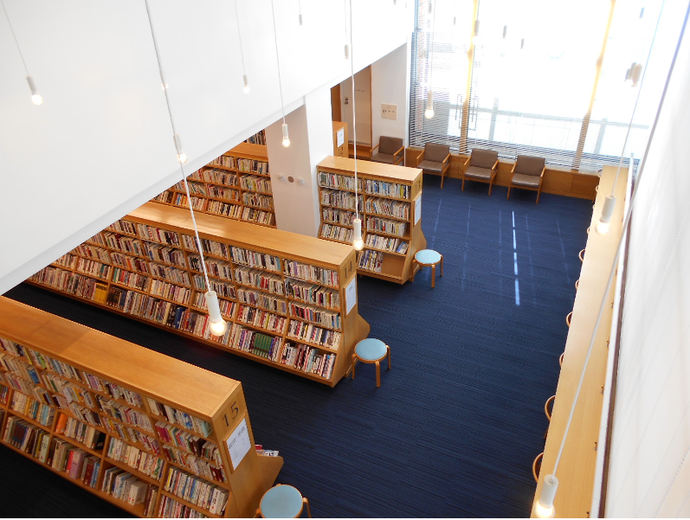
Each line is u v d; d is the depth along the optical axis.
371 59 8.85
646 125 8.96
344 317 6.12
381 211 7.85
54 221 4.01
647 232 4.87
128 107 4.40
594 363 5.19
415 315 7.51
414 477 5.36
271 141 7.85
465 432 5.78
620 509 2.96
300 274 6.11
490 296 7.81
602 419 4.40
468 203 10.33
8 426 5.75
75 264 7.94
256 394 6.39
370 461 5.54
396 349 6.92
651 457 2.56
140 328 7.52
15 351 5.16
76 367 4.71
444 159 10.95
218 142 5.57
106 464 5.30
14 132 3.56
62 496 5.37
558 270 8.30
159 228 6.71
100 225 4.55
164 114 4.78
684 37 5.48
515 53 9.52
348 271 6.01
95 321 7.70
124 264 7.42
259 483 5.05
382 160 11.30
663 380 2.68
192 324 7.04
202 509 4.78
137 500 5.09
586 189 10.20
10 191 3.63
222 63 5.32
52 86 3.74
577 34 8.85
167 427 4.60
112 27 4.09
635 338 4.03
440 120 11.04
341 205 8.08
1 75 3.39
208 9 4.96
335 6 7.26
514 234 9.26
